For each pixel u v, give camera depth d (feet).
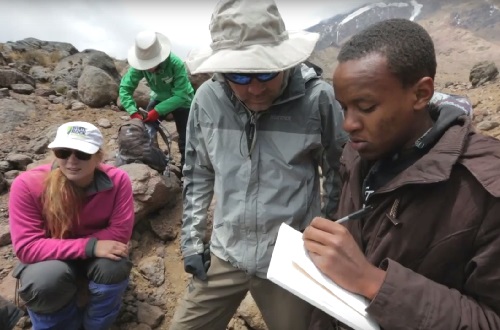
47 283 7.12
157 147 13.53
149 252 11.35
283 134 5.85
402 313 3.05
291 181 5.91
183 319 6.93
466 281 3.18
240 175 5.98
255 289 6.37
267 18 5.18
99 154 7.59
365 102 3.02
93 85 22.17
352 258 3.20
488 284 3.01
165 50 13.55
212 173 6.85
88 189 7.66
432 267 3.34
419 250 3.36
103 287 7.61
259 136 5.89
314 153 6.16
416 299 3.05
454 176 3.16
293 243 3.87
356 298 3.21
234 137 5.96
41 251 7.32
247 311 9.27
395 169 3.56
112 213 8.04
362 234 3.98
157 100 14.49
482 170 2.99
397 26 3.04
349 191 4.33
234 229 6.12
